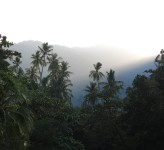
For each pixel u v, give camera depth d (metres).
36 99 49.22
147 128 47.19
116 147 51.75
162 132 45.12
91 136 53.97
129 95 51.22
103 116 54.53
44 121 45.41
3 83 22.62
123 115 52.12
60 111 51.94
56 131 46.28
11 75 23.62
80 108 68.31
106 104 54.59
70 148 46.06
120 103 54.31
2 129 21.95
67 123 52.94
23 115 22.73
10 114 22.17
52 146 43.69
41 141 43.09
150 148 46.94
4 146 23.28
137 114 49.41
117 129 53.50
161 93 47.91
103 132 53.78
